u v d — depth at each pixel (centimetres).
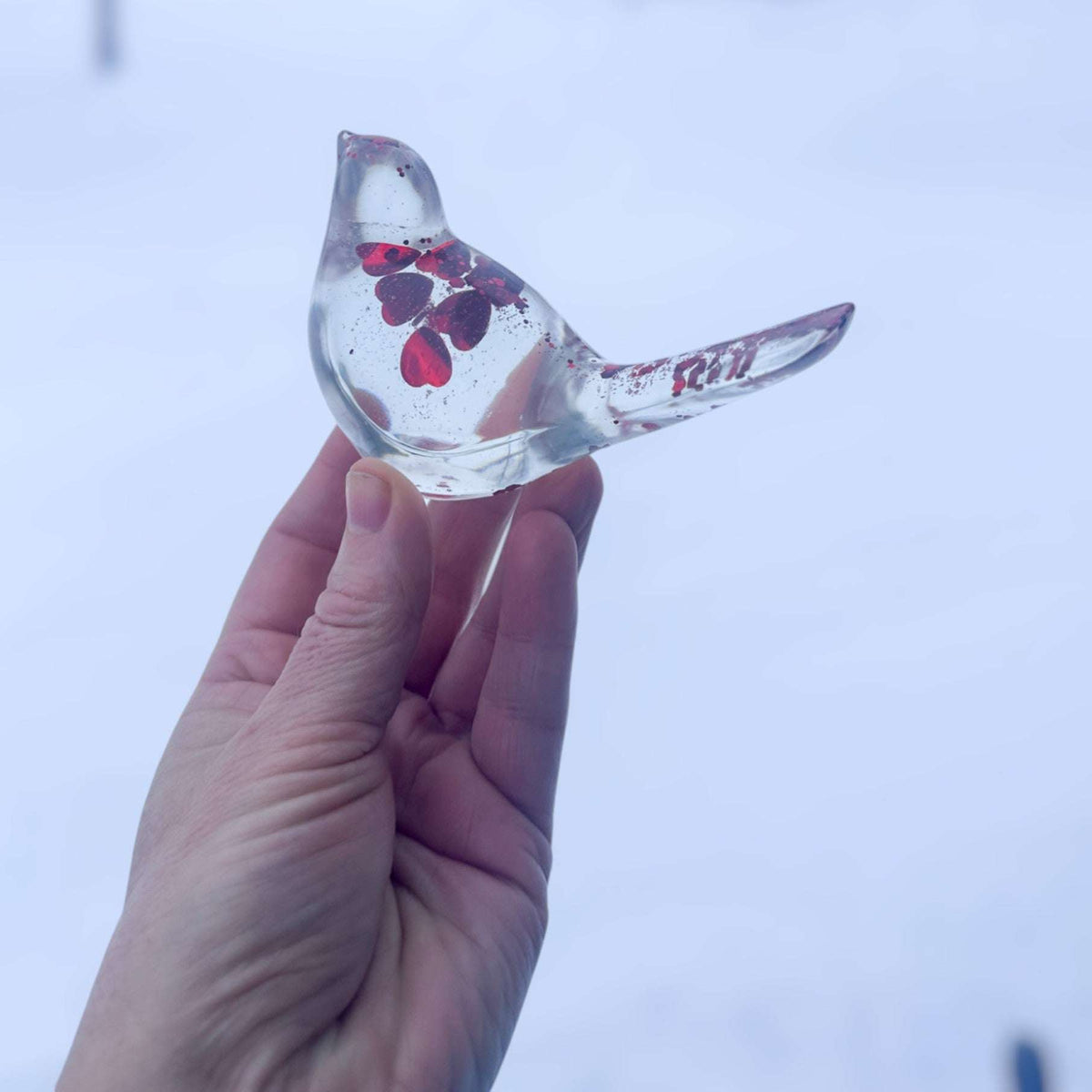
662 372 42
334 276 44
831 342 39
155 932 44
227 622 54
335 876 45
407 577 45
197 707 53
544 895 51
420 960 48
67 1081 44
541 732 51
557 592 51
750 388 40
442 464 44
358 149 45
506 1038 49
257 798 45
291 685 46
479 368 43
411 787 51
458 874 50
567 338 44
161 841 50
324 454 53
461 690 52
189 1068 44
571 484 51
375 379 43
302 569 53
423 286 44
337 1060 45
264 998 44
